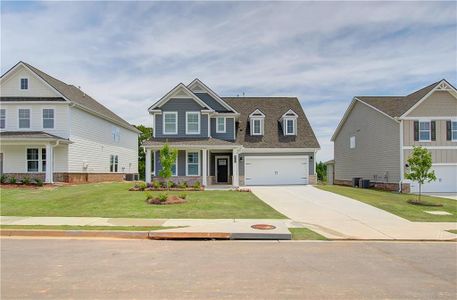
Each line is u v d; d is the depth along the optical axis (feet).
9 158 92.94
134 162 150.82
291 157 102.83
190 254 28.73
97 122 112.98
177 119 94.94
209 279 21.77
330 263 26.12
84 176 103.30
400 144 90.68
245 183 101.91
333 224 43.75
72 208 52.08
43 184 84.28
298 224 42.65
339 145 135.95
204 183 86.89
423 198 73.97
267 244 33.30
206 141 90.99
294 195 72.79
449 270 24.53
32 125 93.86
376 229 40.91
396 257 28.35
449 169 90.63
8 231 36.91
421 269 24.72
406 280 22.02
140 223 41.45
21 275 22.45
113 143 126.52
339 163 136.15
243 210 52.06
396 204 61.77
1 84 94.99
